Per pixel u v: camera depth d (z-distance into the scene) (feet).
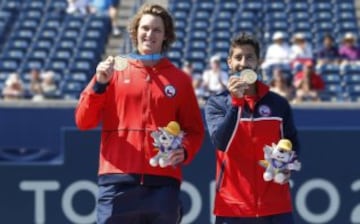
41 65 101.65
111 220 34.86
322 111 58.75
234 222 37.42
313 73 78.84
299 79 80.69
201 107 58.23
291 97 76.84
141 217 35.35
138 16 35.76
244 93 36.83
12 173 54.24
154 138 34.50
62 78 97.60
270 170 36.52
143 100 34.94
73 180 54.39
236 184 37.32
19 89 83.66
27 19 113.50
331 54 94.58
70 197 54.29
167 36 36.17
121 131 34.88
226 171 37.47
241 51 36.70
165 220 35.22
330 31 110.11
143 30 35.27
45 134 58.80
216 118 37.14
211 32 108.99
